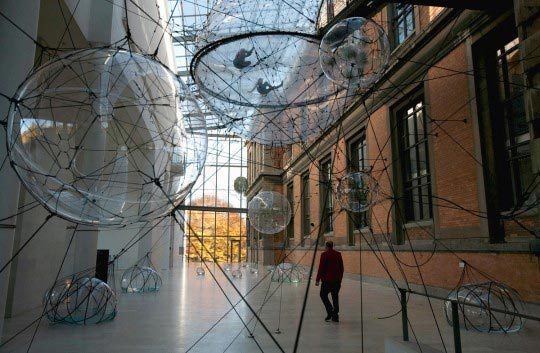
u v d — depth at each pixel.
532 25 5.15
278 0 3.87
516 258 6.74
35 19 4.38
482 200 7.62
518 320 5.23
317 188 18.81
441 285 8.88
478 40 7.84
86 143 2.82
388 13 11.92
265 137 4.66
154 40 12.59
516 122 7.23
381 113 12.16
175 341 5.03
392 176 11.30
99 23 7.68
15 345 4.77
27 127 2.19
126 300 8.88
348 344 4.88
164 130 2.29
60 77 2.28
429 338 5.05
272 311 7.45
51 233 8.49
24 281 7.26
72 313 6.04
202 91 4.33
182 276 17.31
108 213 2.26
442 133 9.02
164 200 2.30
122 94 2.28
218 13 3.94
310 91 4.17
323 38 3.52
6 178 4.04
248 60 3.93
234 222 37.72
